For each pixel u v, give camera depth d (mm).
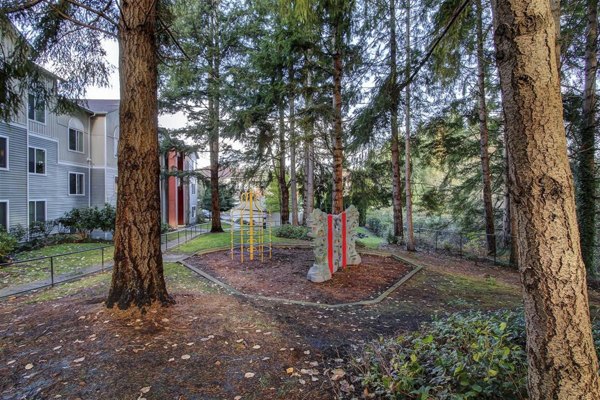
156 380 2551
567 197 1572
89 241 13336
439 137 11406
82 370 2652
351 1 6168
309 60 9023
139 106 3840
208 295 4977
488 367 1994
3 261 8469
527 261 1636
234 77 12023
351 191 13531
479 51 8188
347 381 2588
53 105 6309
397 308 4824
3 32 4215
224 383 2553
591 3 5906
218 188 14742
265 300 4953
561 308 1544
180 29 10648
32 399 2307
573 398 1516
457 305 5008
